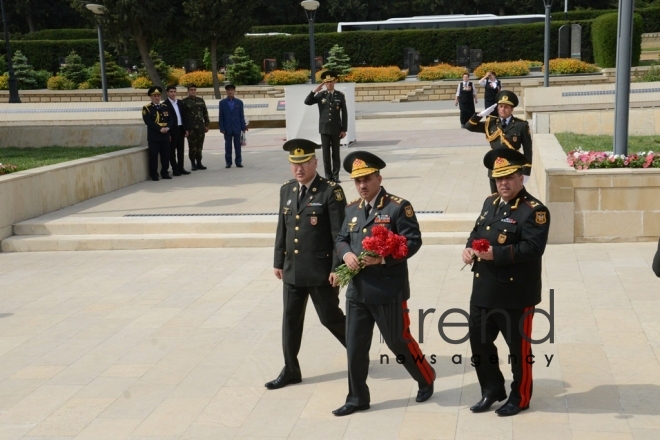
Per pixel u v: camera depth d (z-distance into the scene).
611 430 5.30
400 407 5.86
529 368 5.55
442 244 10.70
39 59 43.22
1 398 6.36
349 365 5.77
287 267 6.18
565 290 8.45
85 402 6.21
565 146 14.05
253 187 14.69
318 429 5.56
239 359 7.01
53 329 8.06
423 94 34.34
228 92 17.14
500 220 5.37
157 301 8.87
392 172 15.41
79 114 28.17
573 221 10.29
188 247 11.30
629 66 10.75
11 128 17.47
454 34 40.75
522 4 61.06
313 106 19.59
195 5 30.38
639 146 14.18
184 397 6.23
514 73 35.25
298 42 42.16
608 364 6.45
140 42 30.41
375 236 5.38
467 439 5.28
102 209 13.12
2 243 11.62
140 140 16.98
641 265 9.22
